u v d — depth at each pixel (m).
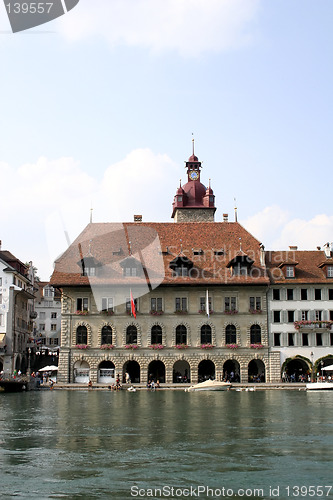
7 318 84.69
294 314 79.62
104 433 28.31
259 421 33.41
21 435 27.67
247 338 78.75
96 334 78.50
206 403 47.78
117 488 17.52
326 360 79.44
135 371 80.62
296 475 18.95
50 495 16.75
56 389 73.94
